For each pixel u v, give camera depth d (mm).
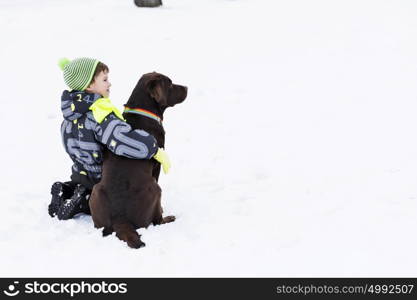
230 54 15836
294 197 7801
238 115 11695
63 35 17906
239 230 6816
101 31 18172
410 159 8922
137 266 6031
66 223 6992
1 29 18688
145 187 6629
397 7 19656
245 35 17531
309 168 8922
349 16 18984
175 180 8758
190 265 6027
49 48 16750
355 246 6266
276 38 17094
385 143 9695
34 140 10938
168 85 7109
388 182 8062
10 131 11406
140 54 15992
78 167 7105
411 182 8016
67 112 6695
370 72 13727
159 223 6969
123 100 12914
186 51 16172
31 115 12281
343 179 8352
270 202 7668
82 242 6500
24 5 22484
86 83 6621
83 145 6734
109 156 6727
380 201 7438
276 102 12281
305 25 18297
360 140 9930
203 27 18453
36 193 8375
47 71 15031
